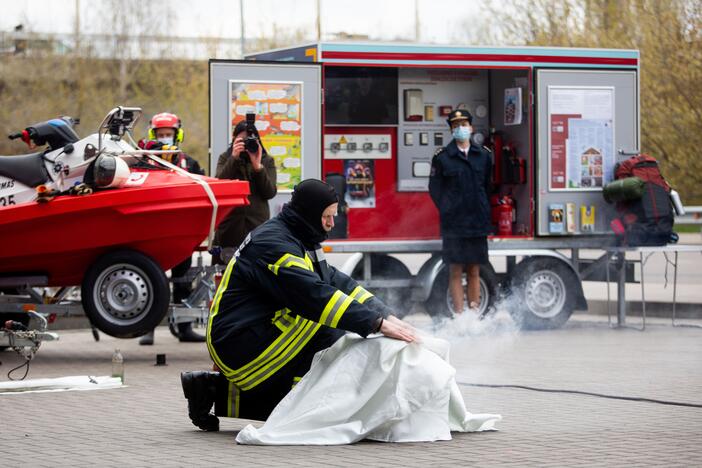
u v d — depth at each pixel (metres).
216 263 15.08
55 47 51.75
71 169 13.96
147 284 14.01
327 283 9.03
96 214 13.71
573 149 18.55
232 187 14.07
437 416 8.87
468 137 17.06
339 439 8.70
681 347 15.55
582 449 8.51
